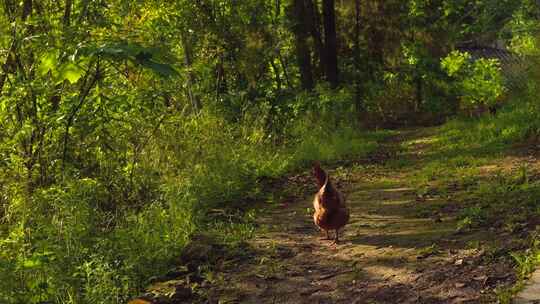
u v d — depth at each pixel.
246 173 13.62
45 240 7.86
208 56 22.39
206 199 11.73
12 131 10.61
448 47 39.94
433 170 12.99
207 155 13.07
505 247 7.04
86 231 8.19
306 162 16.44
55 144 10.91
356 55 35.00
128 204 10.98
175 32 18.61
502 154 13.43
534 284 5.82
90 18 11.72
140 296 7.13
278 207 11.54
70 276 7.34
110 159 11.18
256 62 23.73
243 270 7.80
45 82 10.52
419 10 37.50
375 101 34.22
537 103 16.72
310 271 7.50
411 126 30.47
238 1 23.31
